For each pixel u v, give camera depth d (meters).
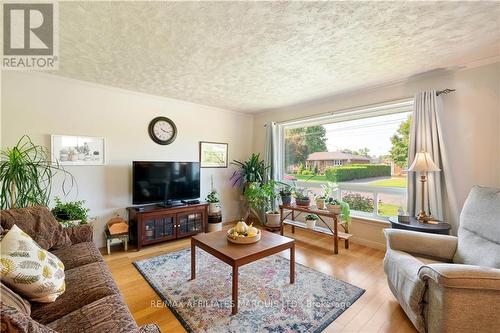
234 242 2.16
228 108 4.36
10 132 2.52
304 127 4.24
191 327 1.64
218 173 4.40
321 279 2.32
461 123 2.52
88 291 1.34
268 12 1.60
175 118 3.78
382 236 3.14
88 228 2.15
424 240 1.92
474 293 1.28
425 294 1.47
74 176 2.90
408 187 2.78
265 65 2.46
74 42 1.98
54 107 2.76
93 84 2.99
